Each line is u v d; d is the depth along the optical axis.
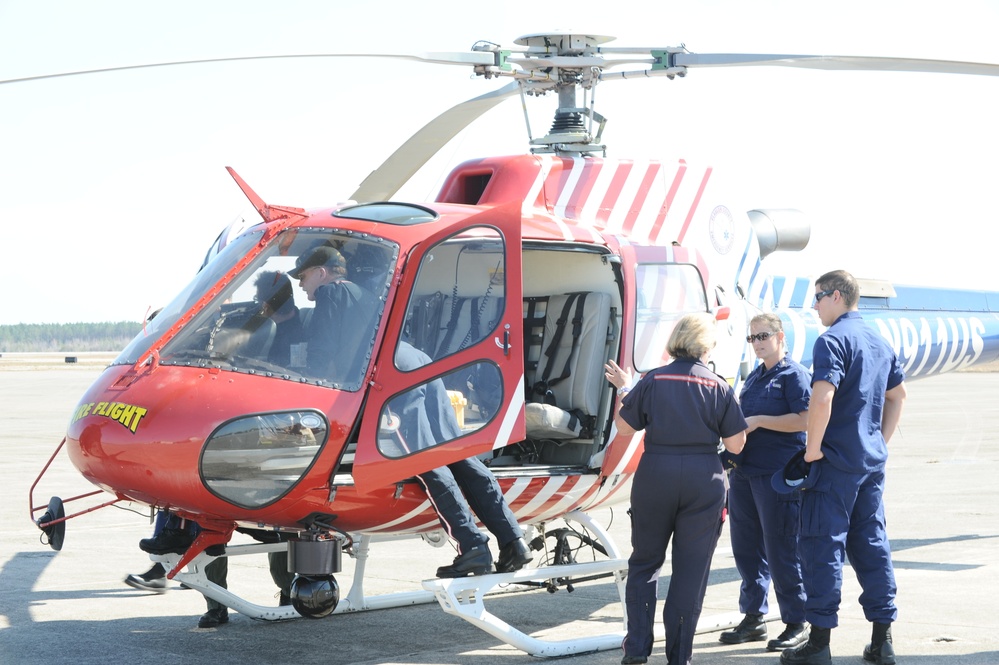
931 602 6.59
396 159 6.55
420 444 4.82
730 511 5.80
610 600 7.02
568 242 5.71
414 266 4.94
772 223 7.77
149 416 4.73
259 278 5.09
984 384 40.72
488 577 5.06
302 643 5.79
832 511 5.01
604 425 5.82
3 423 22.50
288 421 4.69
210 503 4.74
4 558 8.52
